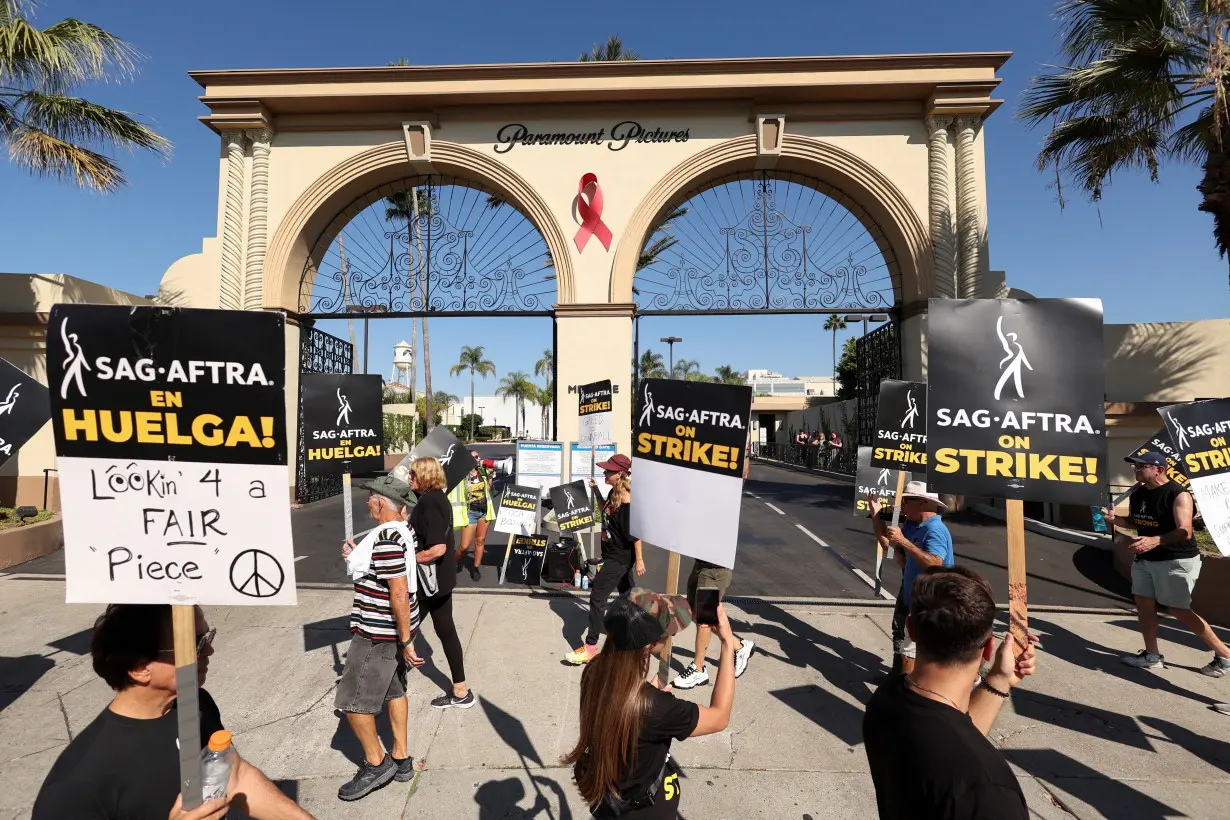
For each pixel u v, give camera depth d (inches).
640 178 450.9
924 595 64.5
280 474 70.7
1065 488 105.0
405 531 121.9
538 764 129.3
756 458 1470.2
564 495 268.1
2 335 398.0
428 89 443.2
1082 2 313.4
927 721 58.8
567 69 441.7
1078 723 148.0
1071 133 359.3
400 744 122.5
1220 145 250.5
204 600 69.4
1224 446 170.4
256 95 442.6
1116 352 433.7
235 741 137.9
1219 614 215.5
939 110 429.1
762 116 444.5
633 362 465.4
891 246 464.4
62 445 68.2
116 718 58.3
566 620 219.1
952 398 111.2
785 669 179.6
